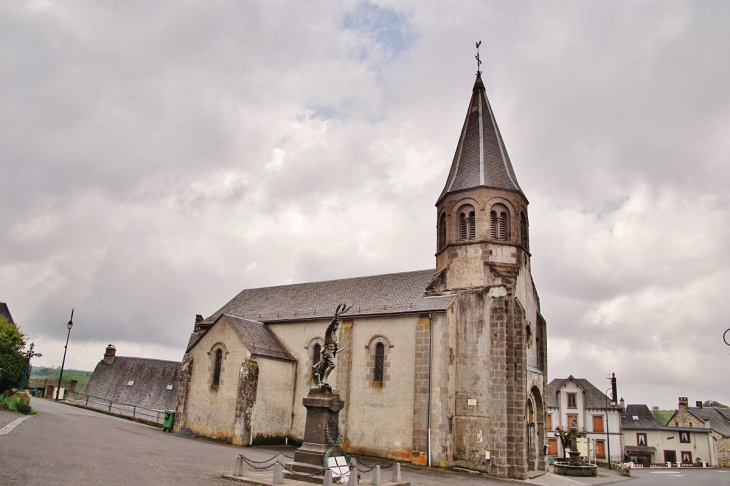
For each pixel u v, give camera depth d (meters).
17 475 13.20
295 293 40.59
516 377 27.03
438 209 33.62
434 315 28.67
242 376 31.42
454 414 27.61
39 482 12.76
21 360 38.28
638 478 37.50
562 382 68.25
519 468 25.58
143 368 55.41
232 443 30.80
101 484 13.54
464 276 30.05
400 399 28.78
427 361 27.98
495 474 25.64
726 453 71.31
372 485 17.92
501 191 31.28
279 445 32.22
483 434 26.67
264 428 31.77
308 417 20.06
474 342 28.41
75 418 32.06
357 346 31.50
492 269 29.31
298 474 18.31
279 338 36.06
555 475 29.78
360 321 31.91
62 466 15.24
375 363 30.48
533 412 29.75
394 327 30.28
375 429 29.12
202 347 35.06
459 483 22.09
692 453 69.44
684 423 75.12
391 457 28.11
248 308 41.25
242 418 30.75
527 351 30.00
